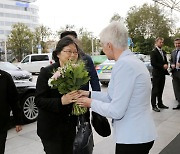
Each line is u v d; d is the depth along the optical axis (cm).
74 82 211
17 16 9644
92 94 225
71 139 246
